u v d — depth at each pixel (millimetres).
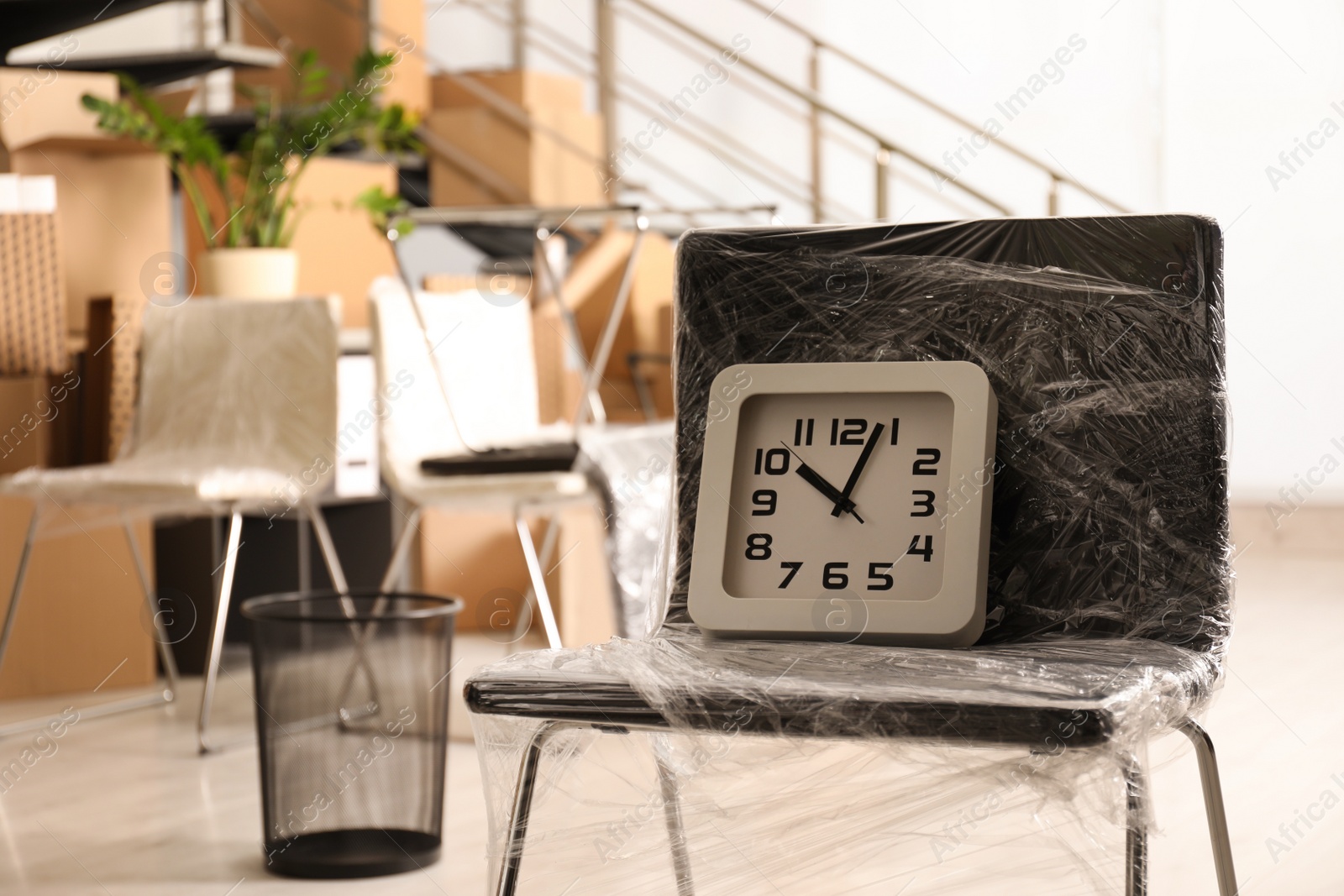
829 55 5777
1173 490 1196
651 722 1008
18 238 3062
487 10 6094
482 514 3689
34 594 2998
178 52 3830
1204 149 5320
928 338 1290
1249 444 5301
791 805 1094
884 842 1086
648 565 2393
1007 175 5547
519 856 1072
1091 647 1135
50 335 3098
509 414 2924
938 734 938
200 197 3434
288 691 1838
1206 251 1214
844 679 1003
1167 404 1206
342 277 3951
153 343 2836
